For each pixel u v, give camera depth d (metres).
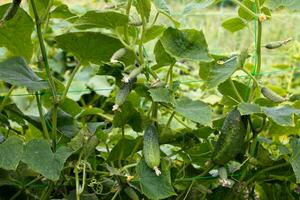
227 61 1.36
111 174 1.32
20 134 1.62
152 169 1.31
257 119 1.48
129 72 1.35
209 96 2.14
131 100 1.58
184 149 1.48
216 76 1.34
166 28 1.39
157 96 1.28
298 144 1.37
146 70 1.34
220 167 1.39
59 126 1.47
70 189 1.44
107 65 1.36
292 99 1.61
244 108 1.31
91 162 1.45
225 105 1.57
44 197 1.38
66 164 1.38
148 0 1.32
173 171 1.46
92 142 1.35
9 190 1.41
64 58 3.13
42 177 1.42
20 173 1.41
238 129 1.35
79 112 1.59
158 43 1.37
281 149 1.41
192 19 3.79
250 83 1.61
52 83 1.34
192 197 1.51
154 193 1.28
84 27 1.36
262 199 1.63
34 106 2.10
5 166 1.21
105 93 2.49
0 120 1.45
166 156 1.50
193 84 2.44
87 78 2.67
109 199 1.43
